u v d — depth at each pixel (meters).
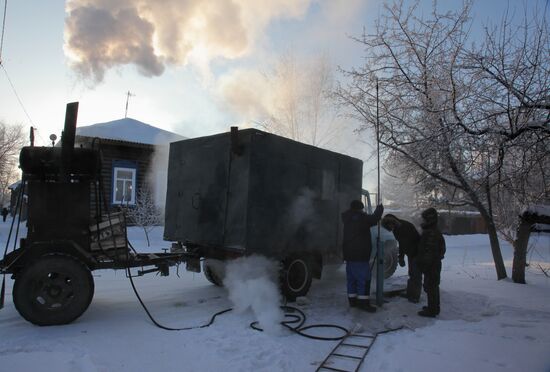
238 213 6.09
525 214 7.91
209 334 4.81
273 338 4.73
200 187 6.88
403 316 5.67
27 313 4.83
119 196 17.77
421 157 7.72
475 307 6.12
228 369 3.84
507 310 5.83
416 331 5.00
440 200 9.27
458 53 7.18
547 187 7.28
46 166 5.17
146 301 6.44
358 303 6.15
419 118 7.79
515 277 8.08
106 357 4.02
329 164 7.45
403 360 4.03
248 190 5.97
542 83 6.35
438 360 4.00
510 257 15.76
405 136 8.02
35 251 5.09
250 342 4.57
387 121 8.10
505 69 6.60
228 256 6.35
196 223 6.88
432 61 7.74
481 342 4.50
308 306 6.38
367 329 5.16
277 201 6.37
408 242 6.63
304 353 4.31
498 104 6.50
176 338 4.66
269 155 6.27
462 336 4.73
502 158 6.85
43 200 5.24
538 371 3.70
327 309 6.20
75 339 4.47
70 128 5.08
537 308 6.00
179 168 7.43
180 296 6.84
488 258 15.23
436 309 5.65
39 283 4.94
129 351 4.21
